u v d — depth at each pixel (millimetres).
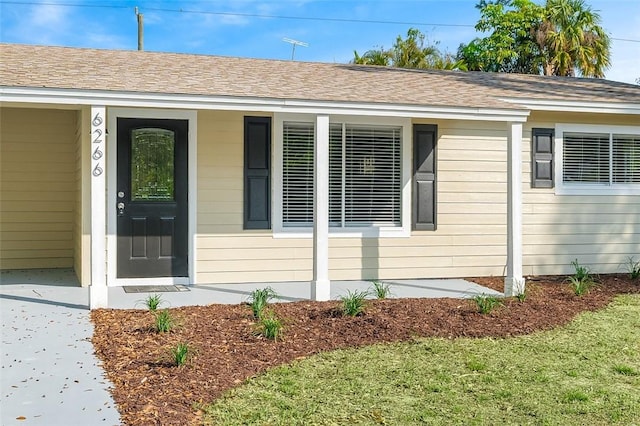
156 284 8578
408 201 9438
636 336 6098
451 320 6465
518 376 4871
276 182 8969
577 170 10109
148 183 8531
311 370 4910
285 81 8719
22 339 5629
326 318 6441
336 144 9203
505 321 6520
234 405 4125
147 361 4992
